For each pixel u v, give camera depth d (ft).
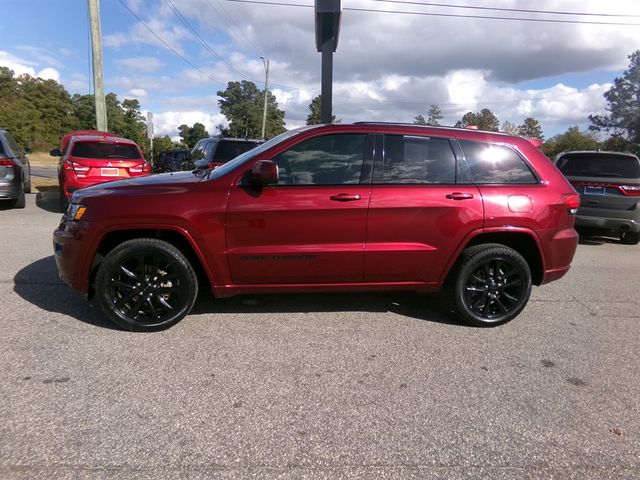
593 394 11.05
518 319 15.84
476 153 14.65
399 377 11.57
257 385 10.97
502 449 8.99
